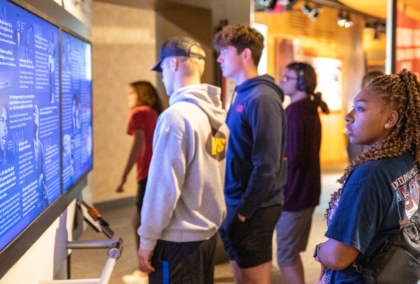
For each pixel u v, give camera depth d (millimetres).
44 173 1773
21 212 1510
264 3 6727
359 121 1671
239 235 2625
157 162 2039
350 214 1567
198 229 2129
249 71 2711
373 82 1678
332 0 8445
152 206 2037
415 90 1627
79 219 2510
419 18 3816
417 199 1656
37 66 1668
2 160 1333
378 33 11117
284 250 3357
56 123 1950
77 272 4332
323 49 10156
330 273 1711
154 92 3992
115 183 6840
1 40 1313
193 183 2115
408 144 1617
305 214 3316
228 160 2693
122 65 6820
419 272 1655
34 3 1623
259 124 2506
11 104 1401
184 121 2059
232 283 4031
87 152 2730
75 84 2369
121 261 4602
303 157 3273
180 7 4289
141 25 6992
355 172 1612
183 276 2131
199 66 2270
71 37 2273
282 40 8992
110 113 6715
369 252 1612
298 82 3383
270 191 2650
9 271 1439
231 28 2725
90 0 2900
